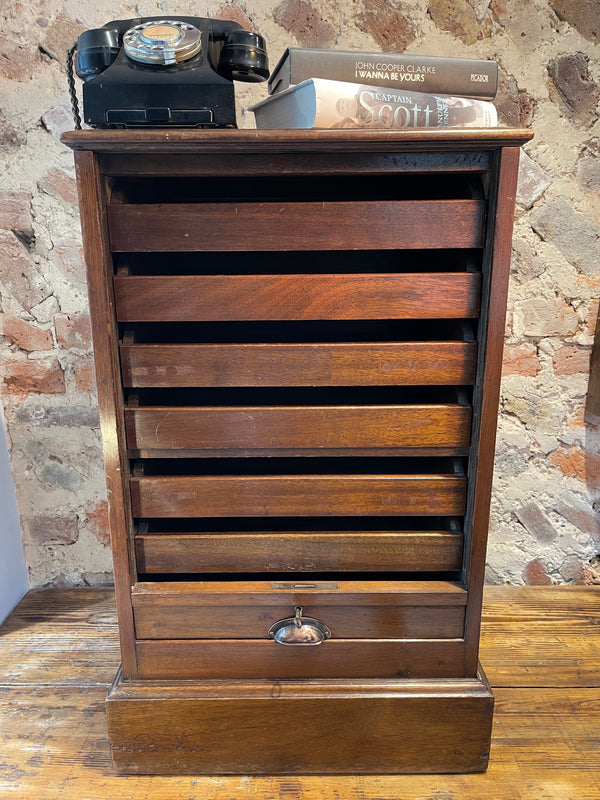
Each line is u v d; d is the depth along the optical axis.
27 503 1.26
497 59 1.08
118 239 0.71
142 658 0.84
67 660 1.08
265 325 0.92
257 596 0.81
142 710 0.83
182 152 0.69
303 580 0.85
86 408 1.21
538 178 1.12
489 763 0.87
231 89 0.67
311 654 0.84
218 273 0.87
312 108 0.68
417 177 0.85
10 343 1.18
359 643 0.84
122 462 0.77
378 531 0.83
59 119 1.08
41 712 0.96
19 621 1.19
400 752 0.85
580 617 1.19
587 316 1.17
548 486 1.26
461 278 0.73
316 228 0.71
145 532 0.83
